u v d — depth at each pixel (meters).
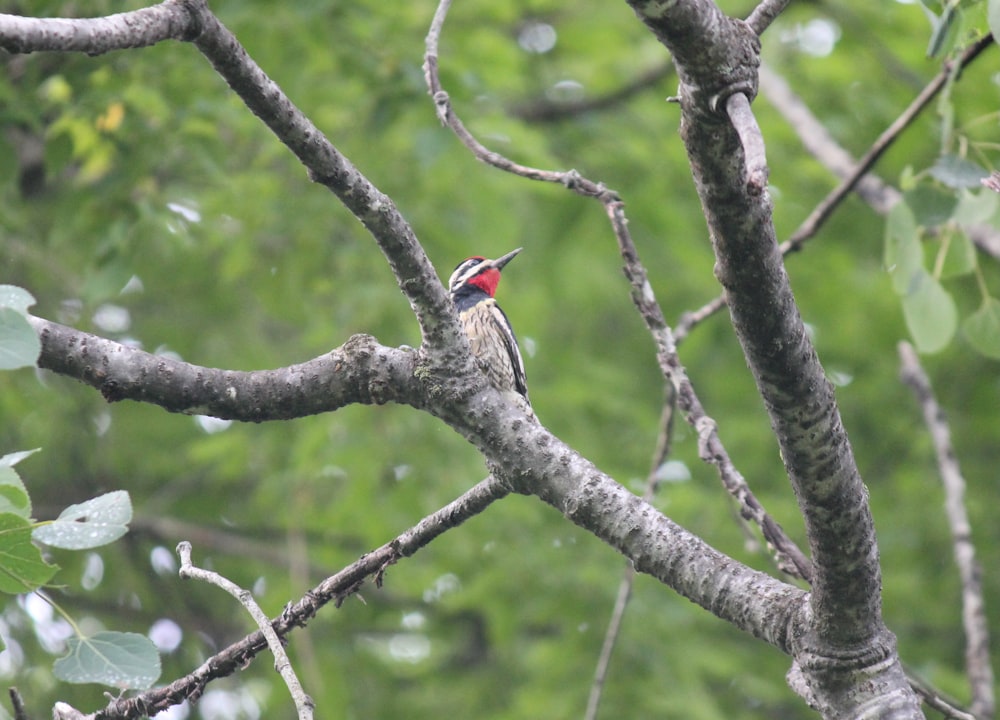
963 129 7.01
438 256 13.12
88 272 11.49
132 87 10.71
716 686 13.27
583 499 5.47
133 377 5.56
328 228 13.04
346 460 12.66
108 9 10.14
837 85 13.95
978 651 8.69
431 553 13.24
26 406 13.72
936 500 14.20
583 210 14.28
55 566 4.46
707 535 12.92
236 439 13.32
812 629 4.96
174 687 6.12
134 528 14.56
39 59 10.90
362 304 13.04
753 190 3.85
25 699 13.09
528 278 14.36
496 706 13.80
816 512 4.74
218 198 12.55
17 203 12.59
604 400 13.88
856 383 15.34
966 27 6.35
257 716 14.37
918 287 7.09
